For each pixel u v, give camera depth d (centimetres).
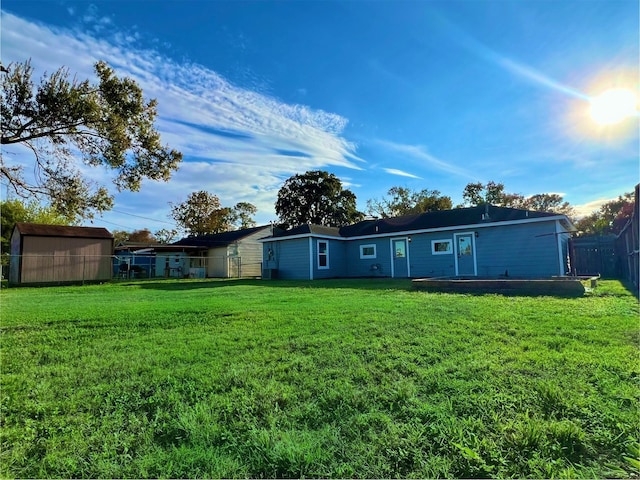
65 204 1270
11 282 1905
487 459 182
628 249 1189
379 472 174
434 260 1499
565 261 1363
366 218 3772
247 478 173
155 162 1334
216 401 256
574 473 170
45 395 278
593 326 458
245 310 677
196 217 4088
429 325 488
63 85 1034
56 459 190
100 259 2005
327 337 436
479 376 288
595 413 222
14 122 1010
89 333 505
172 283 1723
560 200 3341
